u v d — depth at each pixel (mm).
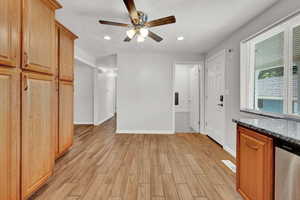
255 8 2438
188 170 2736
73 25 3150
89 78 6555
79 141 4297
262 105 2752
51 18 2150
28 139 1764
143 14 2471
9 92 1515
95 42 4148
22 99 1669
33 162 1850
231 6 2408
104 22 2473
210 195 2078
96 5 2434
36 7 1850
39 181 1963
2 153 1450
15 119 1586
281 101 2326
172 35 3596
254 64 2980
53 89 2252
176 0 2279
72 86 3471
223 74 3838
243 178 1830
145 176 2531
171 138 4637
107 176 2518
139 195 2062
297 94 2057
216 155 3395
